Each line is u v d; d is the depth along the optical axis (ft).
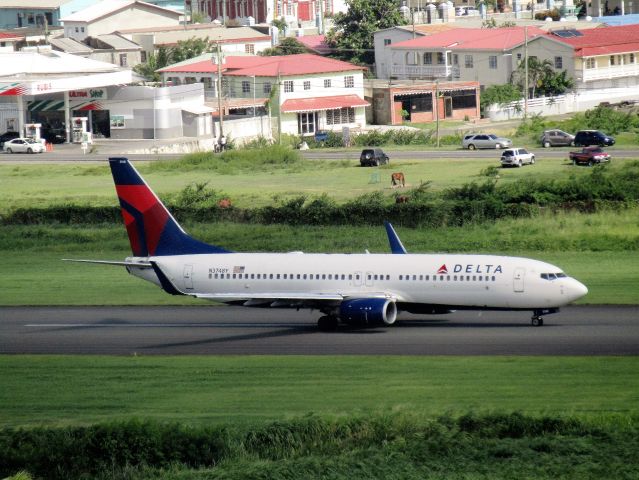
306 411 615.57
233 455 566.36
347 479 532.32
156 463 568.41
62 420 614.75
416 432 581.94
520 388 645.10
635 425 574.56
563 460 543.39
